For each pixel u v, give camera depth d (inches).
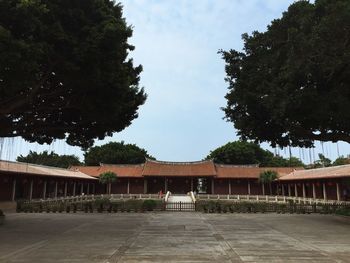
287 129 904.3
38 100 768.9
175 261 454.9
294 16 824.9
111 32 609.6
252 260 462.9
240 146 3860.7
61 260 461.7
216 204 1350.9
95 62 626.8
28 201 1489.9
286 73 765.3
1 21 533.3
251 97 875.4
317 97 765.3
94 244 584.7
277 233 730.8
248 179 2915.8
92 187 3053.6
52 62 617.0
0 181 1641.2
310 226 863.7
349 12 692.1
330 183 2050.9
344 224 911.0
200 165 3009.4
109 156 3804.1
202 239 641.6
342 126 836.6
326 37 724.7
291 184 2731.3
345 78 771.4
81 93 725.3
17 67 524.7
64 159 3969.0
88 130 898.7
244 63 914.1
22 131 843.4
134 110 878.4
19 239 641.0
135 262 449.1
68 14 612.1
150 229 784.9
